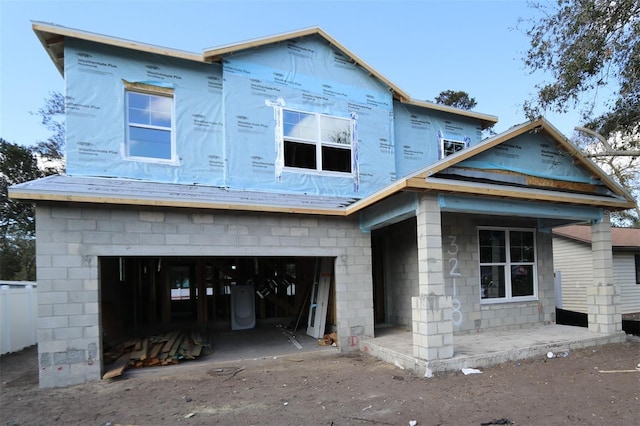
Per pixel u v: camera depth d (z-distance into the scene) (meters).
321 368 7.25
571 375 6.27
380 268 11.19
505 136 7.60
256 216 8.09
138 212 7.13
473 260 9.58
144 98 8.89
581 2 8.23
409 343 8.06
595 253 9.11
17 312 10.00
